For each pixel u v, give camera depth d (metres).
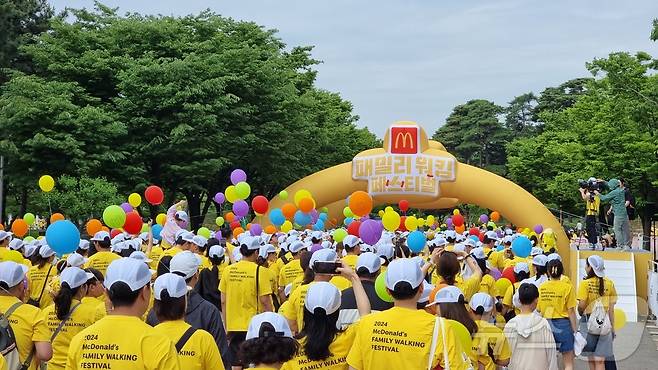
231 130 28.95
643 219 35.25
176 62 26.16
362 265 6.71
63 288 6.92
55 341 6.91
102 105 26.72
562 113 52.41
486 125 81.88
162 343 4.88
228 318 9.83
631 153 31.06
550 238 20.62
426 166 25.61
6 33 35.12
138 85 26.12
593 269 10.21
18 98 24.39
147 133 26.34
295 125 32.25
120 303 4.91
